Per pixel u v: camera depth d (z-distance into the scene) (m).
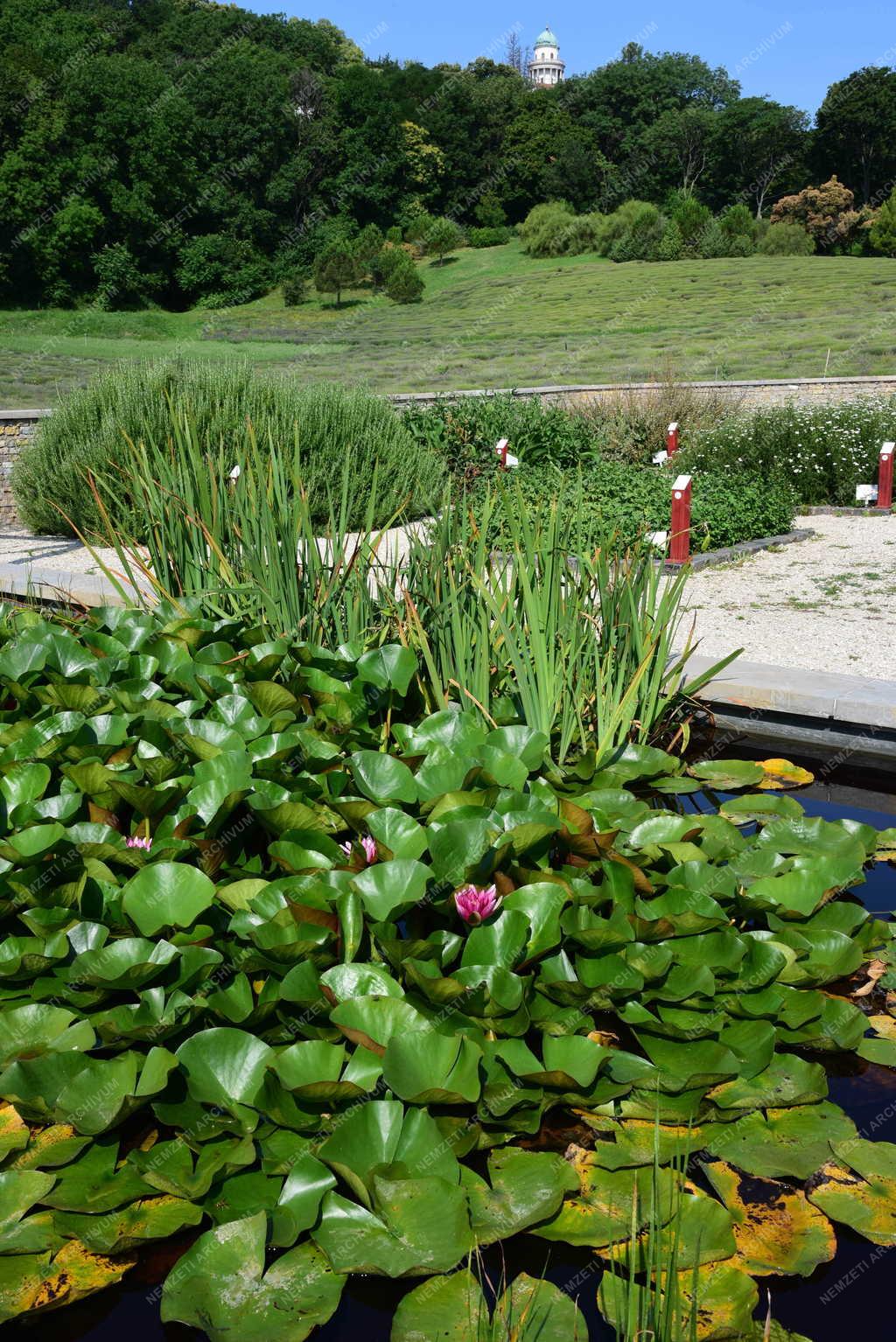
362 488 8.65
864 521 10.64
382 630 3.71
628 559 3.63
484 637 3.12
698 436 13.04
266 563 3.68
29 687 3.27
